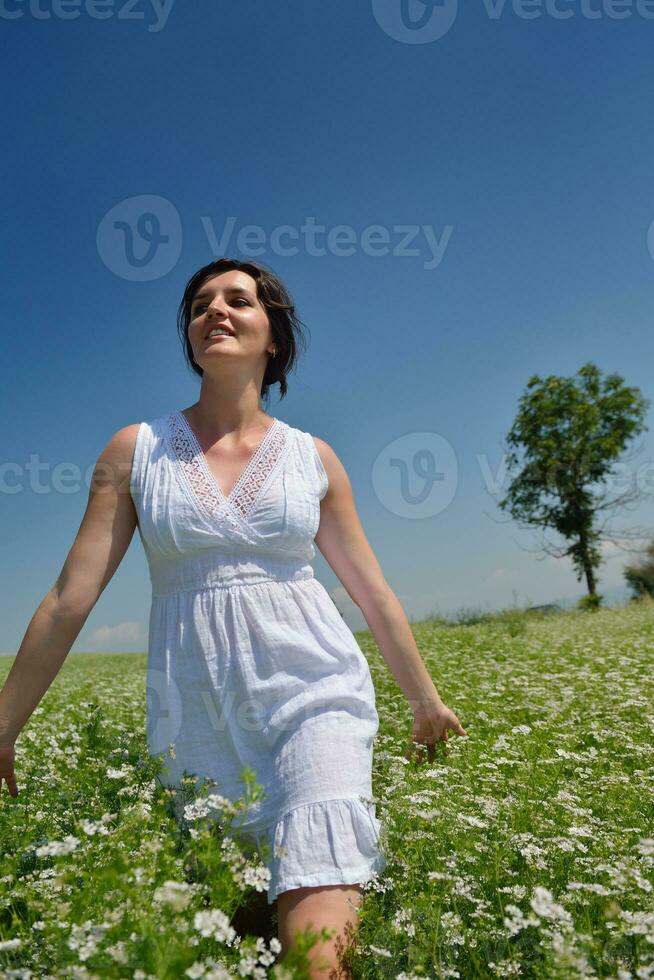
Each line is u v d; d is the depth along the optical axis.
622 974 1.76
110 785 2.60
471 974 1.94
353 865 2.10
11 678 2.50
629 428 27.09
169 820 2.11
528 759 3.72
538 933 2.00
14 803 2.61
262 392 3.19
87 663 16.88
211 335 2.73
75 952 1.59
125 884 1.62
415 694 2.94
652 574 24.34
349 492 2.92
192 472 2.61
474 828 2.60
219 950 1.71
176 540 2.52
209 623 2.48
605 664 7.95
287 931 2.00
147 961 1.49
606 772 3.88
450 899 2.17
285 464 2.69
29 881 2.07
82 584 2.54
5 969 1.69
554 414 27.19
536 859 2.42
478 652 10.30
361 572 2.89
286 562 2.58
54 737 4.26
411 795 2.62
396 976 1.80
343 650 2.51
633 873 2.25
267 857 2.02
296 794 2.20
